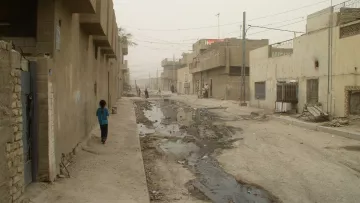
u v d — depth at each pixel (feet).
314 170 32.19
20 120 17.98
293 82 75.87
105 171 27.94
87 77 41.65
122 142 41.86
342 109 59.67
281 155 38.58
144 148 42.55
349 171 31.78
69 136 30.27
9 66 16.33
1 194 15.30
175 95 201.57
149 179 29.45
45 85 22.30
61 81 26.76
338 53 60.44
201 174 31.58
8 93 16.15
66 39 28.81
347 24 58.34
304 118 65.10
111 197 21.94
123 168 29.35
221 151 41.57
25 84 21.13
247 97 132.57
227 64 130.72
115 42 70.18
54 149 24.04
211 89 153.28
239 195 25.95
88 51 42.27
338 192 26.25
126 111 85.76
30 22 28.35
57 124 25.16
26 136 21.36
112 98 92.17
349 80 57.72
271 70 88.07
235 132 55.98
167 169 32.96
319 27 69.82
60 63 26.48
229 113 87.66
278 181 29.17
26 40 25.00
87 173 26.96
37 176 22.54
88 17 35.04
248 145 44.80
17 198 17.33
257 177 30.30
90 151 35.35
